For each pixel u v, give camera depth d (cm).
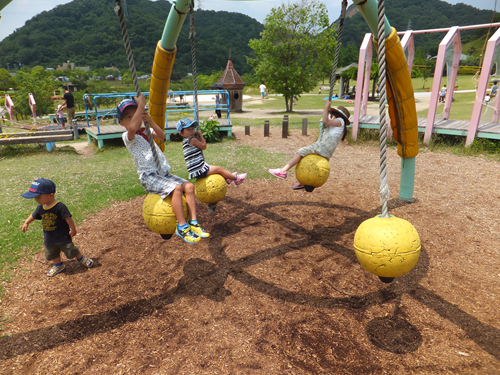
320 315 327
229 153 1015
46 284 379
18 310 336
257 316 326
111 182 720
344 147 1138
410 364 267
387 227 256
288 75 2245
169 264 421
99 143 1120
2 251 431
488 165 852
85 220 540
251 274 397
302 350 283
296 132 1438
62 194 638
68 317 327
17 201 597
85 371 265
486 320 313
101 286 377
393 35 424
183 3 353
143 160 329
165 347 289
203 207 604
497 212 557
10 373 262
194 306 342
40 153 1055
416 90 3988
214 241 478
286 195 661
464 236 477
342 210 584
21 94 2486
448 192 663
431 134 1067
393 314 327
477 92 959
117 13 274
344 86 3672
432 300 344
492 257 420
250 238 485
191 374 260
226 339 297
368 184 729
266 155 991
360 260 268
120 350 286
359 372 261
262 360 273
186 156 419
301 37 2183
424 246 451
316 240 478
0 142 980
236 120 1881
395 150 1073
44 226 375
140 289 371
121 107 314
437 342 290
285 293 361
